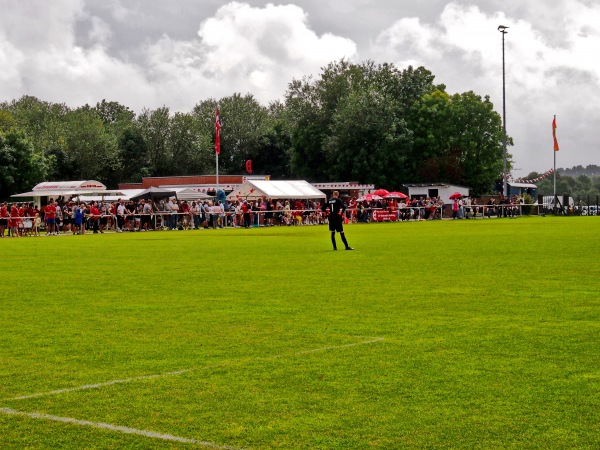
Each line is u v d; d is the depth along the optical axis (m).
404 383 8.34
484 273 19.77
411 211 81.12
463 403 7.56
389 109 102.75
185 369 9.15
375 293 15.91
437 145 105.62
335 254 27.73
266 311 13.59
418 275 19.50
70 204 55.62
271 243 36.25
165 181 93.06
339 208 29.84
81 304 14.79
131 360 9.67
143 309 14.02
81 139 117.12
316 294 15.88
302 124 111.88
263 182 72.25
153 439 6.65
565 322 12.02
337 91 111.00
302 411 7.38
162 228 62.34
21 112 144.88
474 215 86.31
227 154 138.38
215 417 7.23
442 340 10.68
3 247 35.38
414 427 6.87
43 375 8.91
